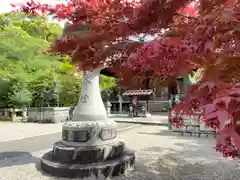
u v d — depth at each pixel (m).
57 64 16.66
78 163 4.29
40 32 19.56
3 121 14.83
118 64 2.08
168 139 7.91
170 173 4.46
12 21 18.62
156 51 1.45
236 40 1.47
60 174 4.18
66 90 16.86
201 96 1.36
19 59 16.03
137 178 4.17
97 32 2.02
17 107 15.59
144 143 7.29
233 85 1.26
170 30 1.72
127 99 21.17
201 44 1.39
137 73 2.05
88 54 2.21
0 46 15.44
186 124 8.56
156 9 1.74
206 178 4.20
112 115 17.70
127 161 4.53
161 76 2.07
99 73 4.88
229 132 1.01
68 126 4.58
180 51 1.42
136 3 1.90
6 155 5.94
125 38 2.00
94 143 4.49
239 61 1.45
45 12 2.26
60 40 2.27
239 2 1.48
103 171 4.12
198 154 5.84
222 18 1.33
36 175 4.34
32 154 6.05
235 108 1.00
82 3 1.96
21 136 8.96
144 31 1.87
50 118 14.18
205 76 1.47
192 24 1.60
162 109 21.03
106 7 1.92
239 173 4.44
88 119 4.68
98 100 4.88
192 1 1.80
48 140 8.09
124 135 8.86
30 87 16.30
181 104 1.56
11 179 4.16
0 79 15.46
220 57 1.46
